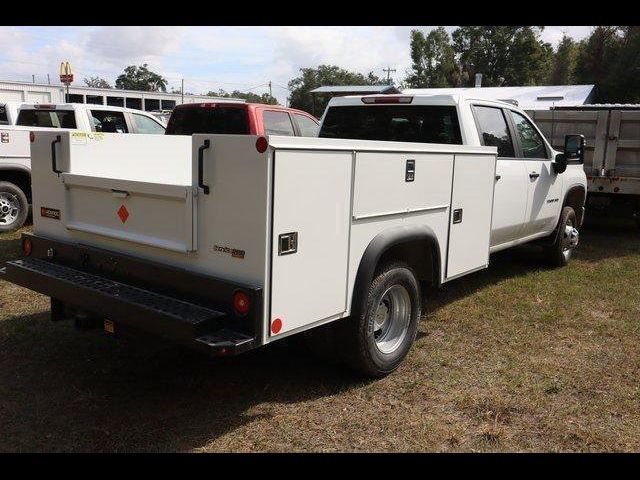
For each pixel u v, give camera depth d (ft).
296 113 28.63
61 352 14.66
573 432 11.53
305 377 13.51
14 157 28.12
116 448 10.55
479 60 192.75
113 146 14.66
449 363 14.55
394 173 12.64
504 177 18.65
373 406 12.29
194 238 10.58
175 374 13.55
